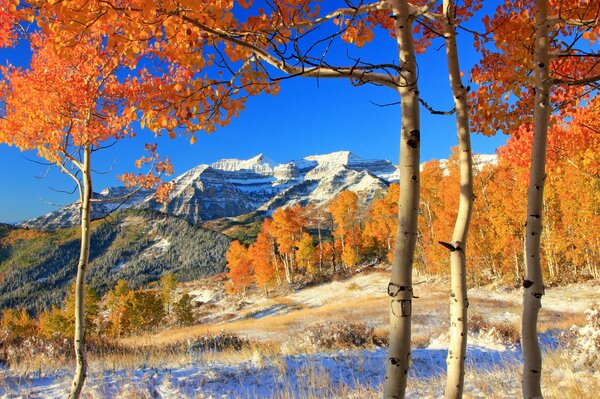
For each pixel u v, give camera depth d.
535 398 3.15
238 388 6.91
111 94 5.95
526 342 3.23
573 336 9.66
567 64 5.11
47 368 8.19
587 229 28.66
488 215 34.88
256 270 55.97
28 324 52.94
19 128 5.88
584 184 27.91
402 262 2.30
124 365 8.18
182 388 6.84
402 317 2.25
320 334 12.10
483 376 6.92
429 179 43.69
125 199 6.32
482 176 34.44
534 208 3.32
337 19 3.50
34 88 5.63
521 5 4.52
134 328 46.16
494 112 4.93
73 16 2.58
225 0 2.96
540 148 3.37
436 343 11.77
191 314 48.41
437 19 3.77
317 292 51.19
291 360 8.64
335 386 7.01
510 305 25.33
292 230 56.75
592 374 6.07
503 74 4.69
